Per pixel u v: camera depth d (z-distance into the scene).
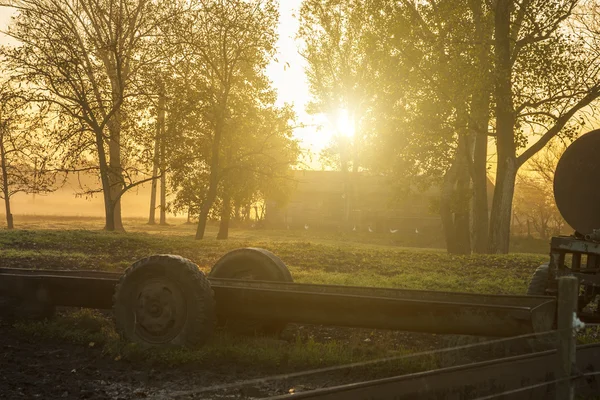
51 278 8.77
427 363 7.38
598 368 4.97
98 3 39.62
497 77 26.70
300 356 7.66
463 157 35.09
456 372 4.14
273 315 7.79
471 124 28.19
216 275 9.59
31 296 8.84
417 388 3.88
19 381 6.52
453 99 27.19
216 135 39.34
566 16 26.42
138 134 38.25
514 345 7.23
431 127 28.80
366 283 14.08
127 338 7.88
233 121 40.88
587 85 26.12
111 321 9.29
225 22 37.50
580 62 25.78
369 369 7.24
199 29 37.97
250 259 9.49
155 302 7.75
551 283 8.20
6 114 37.88
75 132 38.34
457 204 34.31
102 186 40.00
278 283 8.63
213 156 39.53
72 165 39.19
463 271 18.52
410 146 30.69
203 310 7.62
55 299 8.77
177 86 38.12
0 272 9.70
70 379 6.69
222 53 38.88
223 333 8.59
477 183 33.66
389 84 29.75
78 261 17.19
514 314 6.88
